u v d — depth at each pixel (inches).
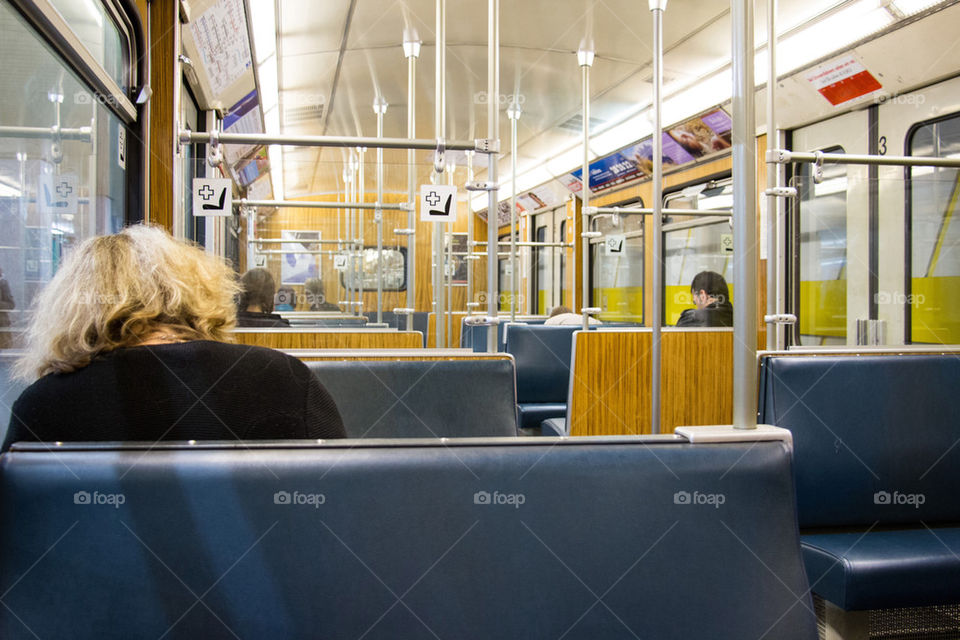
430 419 81.6
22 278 61.9
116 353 40.1
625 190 298.7
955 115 150.6
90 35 76.2
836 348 83.6
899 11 146.6
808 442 73.5
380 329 129.6
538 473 35.4
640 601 34.8
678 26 178.4
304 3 168.1
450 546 33.9
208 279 47.9
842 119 180.4
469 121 279.3
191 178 98.0
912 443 75.7
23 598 30.5
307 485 33.2
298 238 124.4
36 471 31.5
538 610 33.9
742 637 35.1
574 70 215.5
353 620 32.5
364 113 274.5
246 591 31.8
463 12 174.1
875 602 63.1
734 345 40.9
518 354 174.2
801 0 158.6
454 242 162.4
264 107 243.0
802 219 109.8
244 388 41.6
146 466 32.3
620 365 138.8
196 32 126.3
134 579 31.1
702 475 36.9
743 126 41.8
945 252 130.0
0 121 56.1
